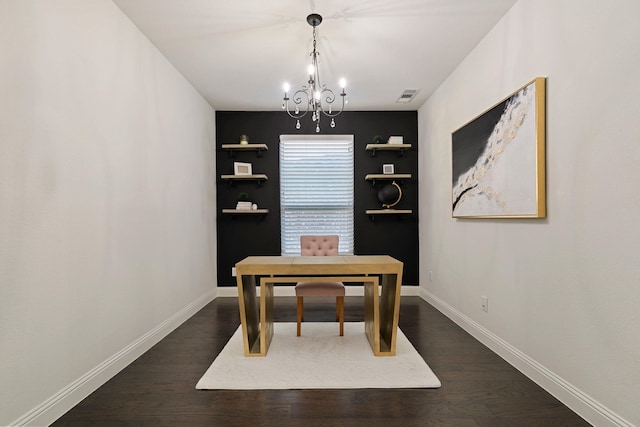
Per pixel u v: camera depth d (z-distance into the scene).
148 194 2.72
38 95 1.65
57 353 1.75
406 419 1.72
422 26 2.58
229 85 3.71
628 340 1.46
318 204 4.66
